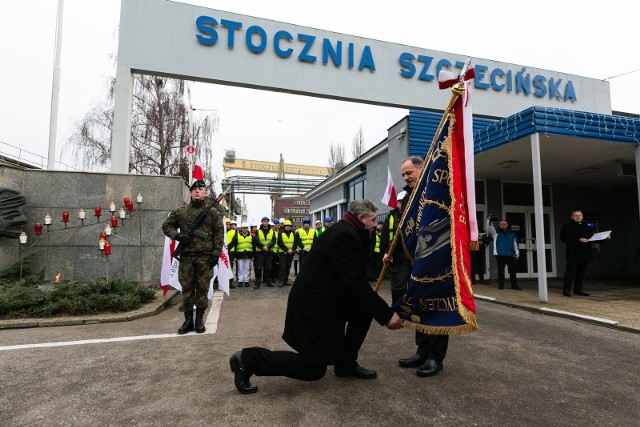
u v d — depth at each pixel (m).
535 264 11.08
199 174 6.45
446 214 2.93
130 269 8.08
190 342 4.26
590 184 11.70
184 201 8.77
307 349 2.66
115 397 2.79
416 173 3.59
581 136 6.96
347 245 2.73
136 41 8.69
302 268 2.86
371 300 2.69
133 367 3.43
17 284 6.43
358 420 2.41
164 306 6.48
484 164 9.30
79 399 2.76
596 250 11.66
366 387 2.95
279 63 9.50
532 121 6.76
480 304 6.84
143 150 16.69
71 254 7.89
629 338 4.43
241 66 9.23
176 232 4.77
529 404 2.68
